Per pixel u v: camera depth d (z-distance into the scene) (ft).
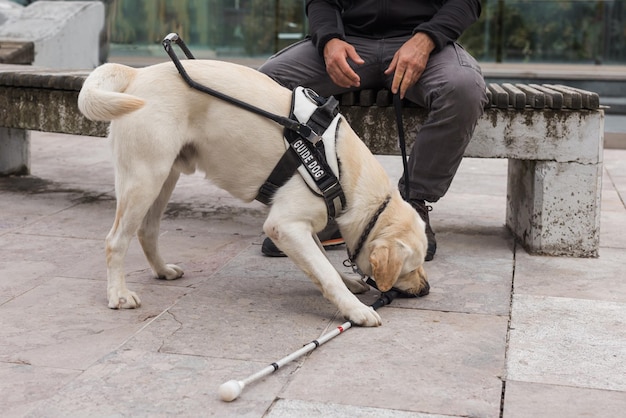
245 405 7.16
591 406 7.30
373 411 7.08
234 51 32.01
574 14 29.99
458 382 7.77
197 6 31.76
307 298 10.44
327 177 9.23
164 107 9.29
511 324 9.53
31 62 26.11
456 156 12.09
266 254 12.59
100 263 12.03
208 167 9.81
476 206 17.20
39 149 24.04
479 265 12.25
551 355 8.55
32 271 11.55
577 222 12.78
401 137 11.79
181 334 8.98
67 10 28.35
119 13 31.94
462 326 9.43
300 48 12.97
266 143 9.38
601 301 10.50
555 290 10.99
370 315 9.33
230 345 8.68
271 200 9.56
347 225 9.58
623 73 29.96
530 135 12.71
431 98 11.89
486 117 12.80
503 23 30.58
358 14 13.00
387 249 9.29
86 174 19.95
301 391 7.48
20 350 8.46
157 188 9.44
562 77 30.40
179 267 11.35
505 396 7.48
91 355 8.33
